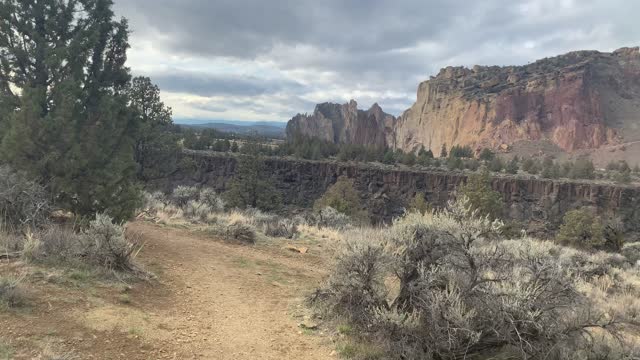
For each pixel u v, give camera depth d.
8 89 10.73
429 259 6.18
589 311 5.55
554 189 110.38
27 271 6.27
